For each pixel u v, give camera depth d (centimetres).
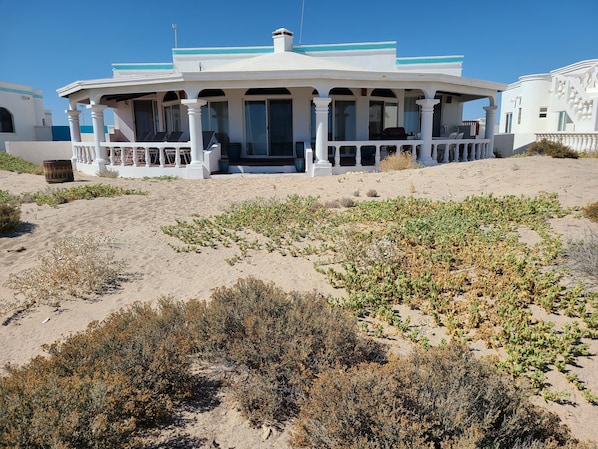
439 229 837
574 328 491
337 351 392
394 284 620
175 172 1744
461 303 556
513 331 489
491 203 1003
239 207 1123
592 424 363
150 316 454
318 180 1516
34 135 3647
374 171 1734
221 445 335
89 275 656
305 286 634
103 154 1934
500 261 662
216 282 658
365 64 2269
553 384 413
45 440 277
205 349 409
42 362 379
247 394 375
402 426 275
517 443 290
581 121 2130
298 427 313
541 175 1238
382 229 859
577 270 620
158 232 916
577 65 2252
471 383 317
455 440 279
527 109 2477
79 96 2041
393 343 481
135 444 326
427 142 1766
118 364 372
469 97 2289
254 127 1992
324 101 1605
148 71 2406
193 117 1658
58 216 1049
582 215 868
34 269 716
